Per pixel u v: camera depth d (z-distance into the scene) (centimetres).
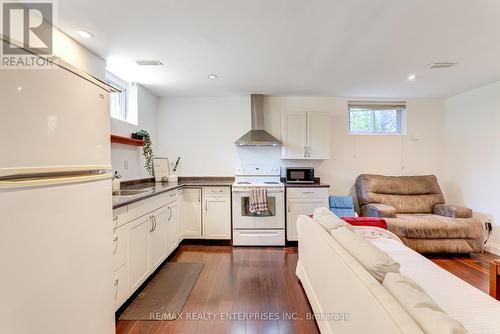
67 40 218
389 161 442
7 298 82
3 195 81
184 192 379
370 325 97
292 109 436
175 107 436
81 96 119
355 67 297
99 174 133
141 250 233
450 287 156
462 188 406
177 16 191
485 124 367
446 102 438
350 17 194
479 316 128
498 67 297
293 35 221
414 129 441
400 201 387
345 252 139
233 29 211
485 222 365
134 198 217
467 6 180
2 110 82
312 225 203
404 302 89
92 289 124
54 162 102
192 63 283
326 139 405
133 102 356
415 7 181
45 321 96
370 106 438
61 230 104
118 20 195
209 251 352
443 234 322
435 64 287
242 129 436
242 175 429
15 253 85
